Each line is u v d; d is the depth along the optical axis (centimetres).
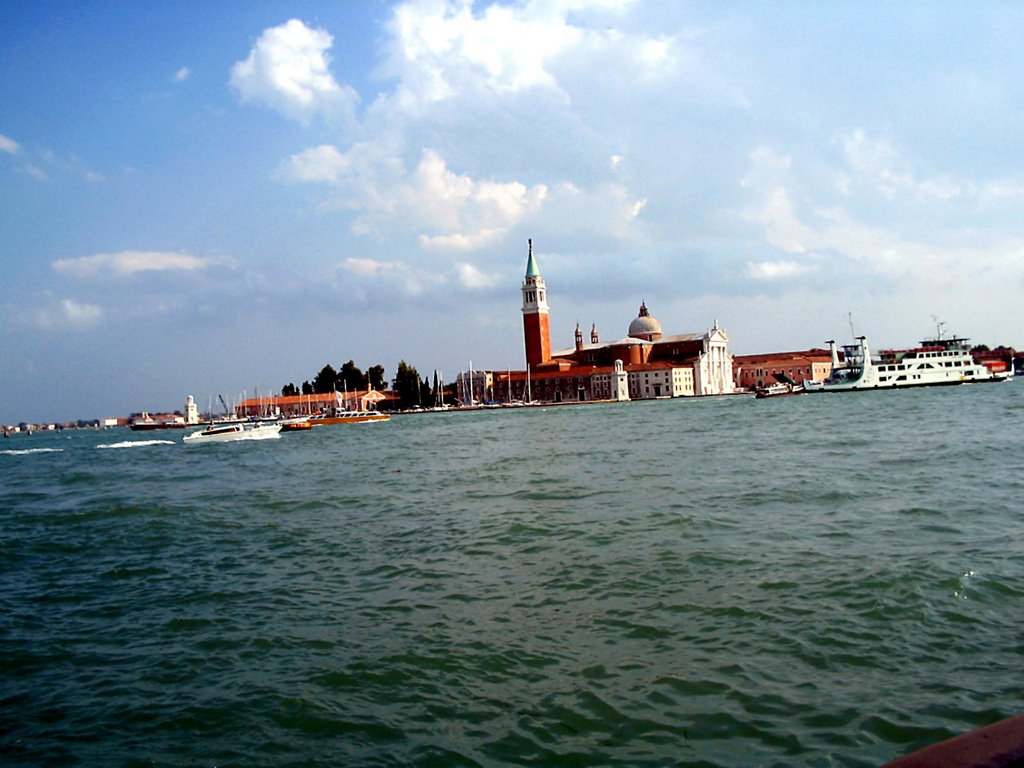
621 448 6594
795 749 1124
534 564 2352
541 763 1143
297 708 1395
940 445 5141
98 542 3338
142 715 1421
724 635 1609
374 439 11256
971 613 1644
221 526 3553
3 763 1257
